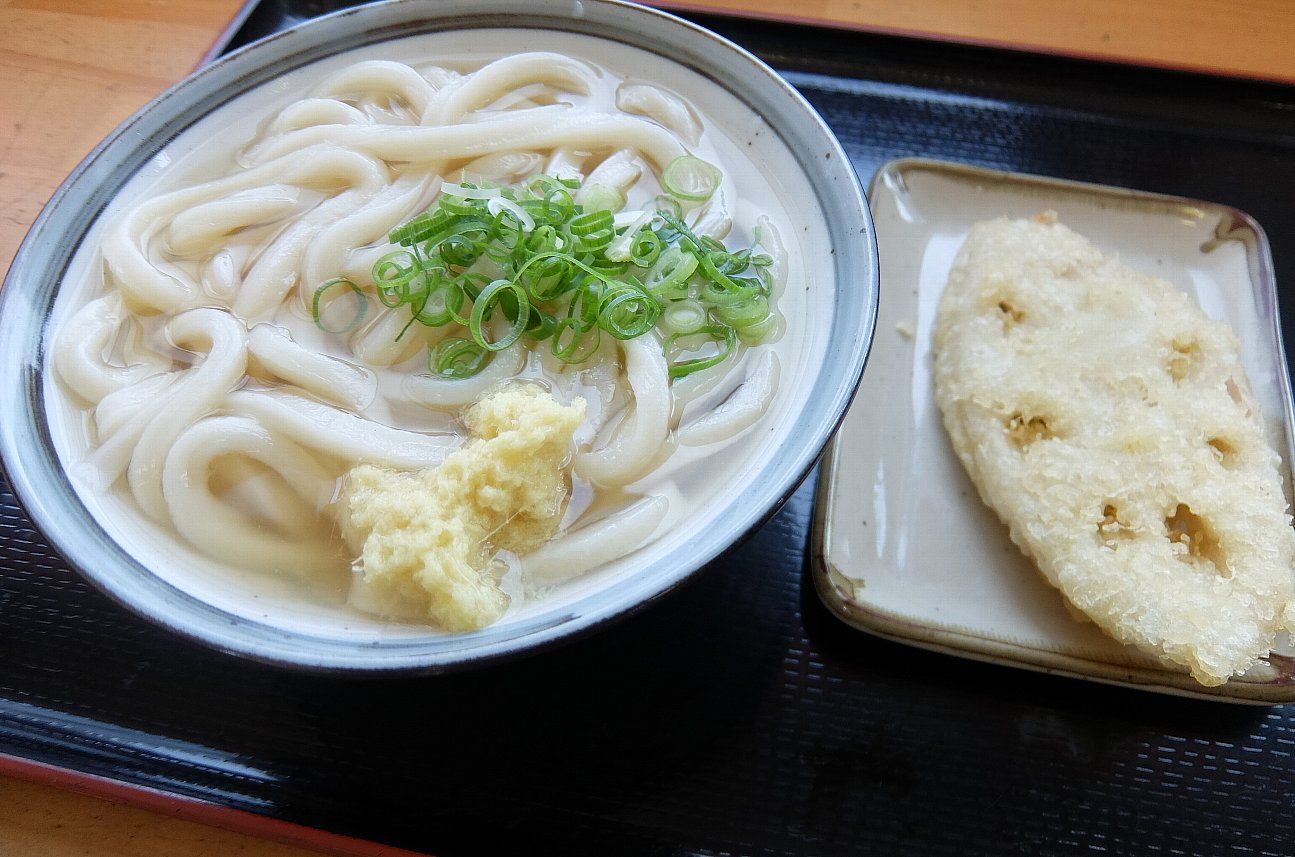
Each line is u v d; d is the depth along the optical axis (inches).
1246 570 10.8
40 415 9.9
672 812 9.9
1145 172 14.3
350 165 11.6
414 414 10.4
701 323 10.6
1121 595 10.7
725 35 15.1
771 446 9.9
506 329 10.6
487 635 8.7
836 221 10.7
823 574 11.0
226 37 14.7
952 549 11.7
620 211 11.4
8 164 13.6
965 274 13.3
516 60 12.3
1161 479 11.3
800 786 10.0
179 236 11.1
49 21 15.1
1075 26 15.5
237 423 10.0
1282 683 10.5
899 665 10.8
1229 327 12.7
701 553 8.8
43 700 10.3
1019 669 10.8
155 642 10.6
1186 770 10.3
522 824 9.8
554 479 9.7
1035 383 12.0
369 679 8.3
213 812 9.7
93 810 9.9
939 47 15.0
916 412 12.7
